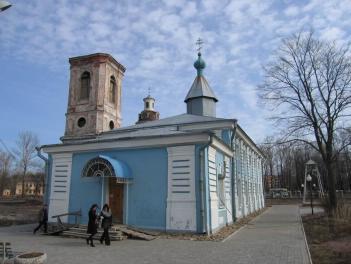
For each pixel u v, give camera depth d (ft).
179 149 59.57
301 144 96.22
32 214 112.27
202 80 111.65
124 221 61.57
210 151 61.41
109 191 65.36
